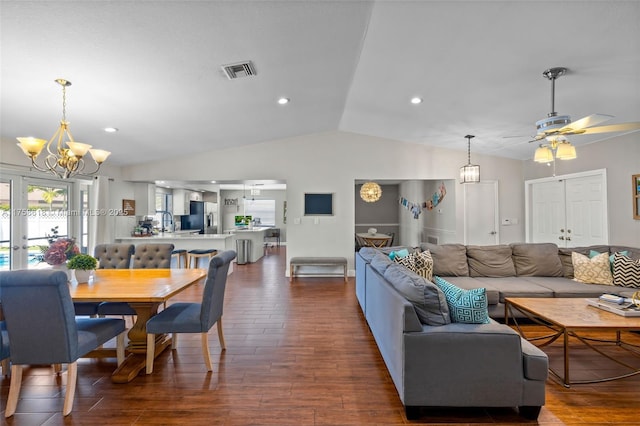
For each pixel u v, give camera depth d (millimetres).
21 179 4379
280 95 3906
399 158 6203
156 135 4723
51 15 2002
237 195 12328
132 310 3098
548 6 2100
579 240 4895
